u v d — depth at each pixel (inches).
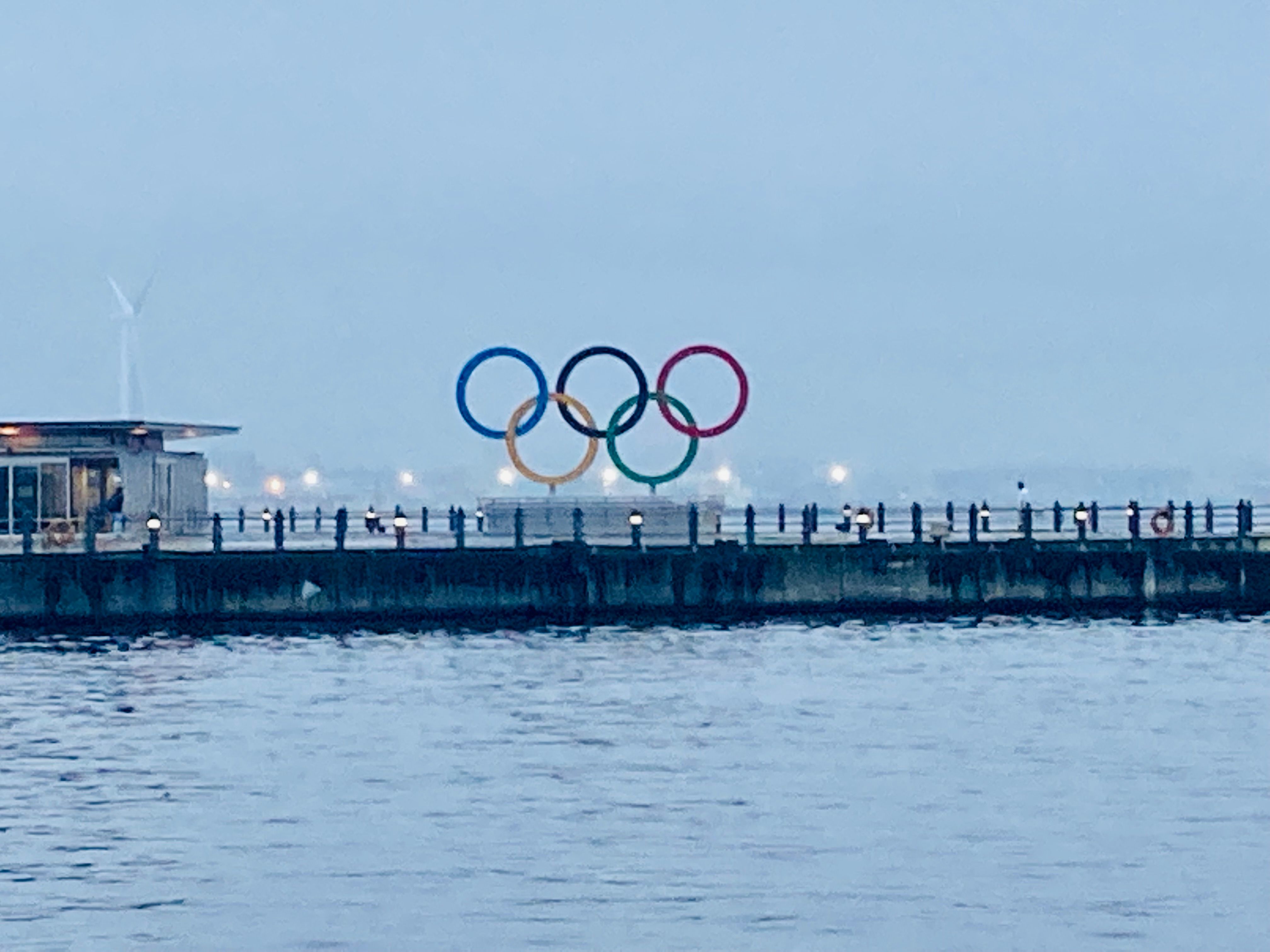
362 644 4279.0
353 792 2802.7
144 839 2566.4
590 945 2159.2
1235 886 2321.6
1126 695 3560.5
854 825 2591.0
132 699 3577.8
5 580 4404.5
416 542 4938.5
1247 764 2938.0
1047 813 2647.6
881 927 2202.3
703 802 2721.5
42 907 2298.2
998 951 2134.6
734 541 4633.4
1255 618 4608.8
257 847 2522.1
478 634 4429.1
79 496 4749.0
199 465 5064.0
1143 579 4660.4
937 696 3555.6
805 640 4298.7
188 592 4441.4
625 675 3828.7
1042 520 6245.1
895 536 4990.2
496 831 2578.7
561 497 4972.9
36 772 2965.1
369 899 2310.5
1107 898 2288.4
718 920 2228.1
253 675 3848.4
